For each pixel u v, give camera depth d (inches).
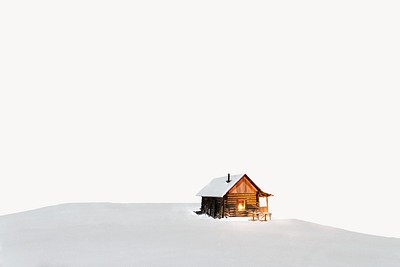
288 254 827.4
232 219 1551.4
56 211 1834.4
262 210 1600.6
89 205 2135.8
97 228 1263.5
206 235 1097.4
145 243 955.3
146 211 1884.8
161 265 713.6
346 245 973.2
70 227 1291.8
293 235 1126.4
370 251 892.6
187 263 727.7
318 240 1045.2
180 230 1211.9
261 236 1088.8
